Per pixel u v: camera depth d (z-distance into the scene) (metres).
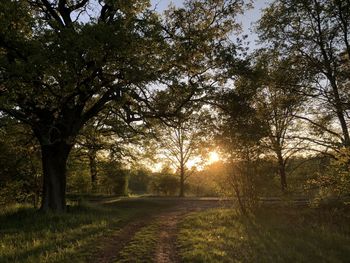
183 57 20.80
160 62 20.08
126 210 28.22
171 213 26.44
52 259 11.49
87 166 38.47
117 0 19.84
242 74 21.00
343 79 19.28
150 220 21.83
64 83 18.50
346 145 19.33
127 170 41.59
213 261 11.56
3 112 20.45
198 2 22.28
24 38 18.53
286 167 23.86
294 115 22.09
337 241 17.80
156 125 24.78
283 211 24.48
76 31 17.72
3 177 29.84
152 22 19.64
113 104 23.55
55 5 23.50
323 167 21.31
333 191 19.95
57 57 17.02
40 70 17.31
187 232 17.14
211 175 24.95
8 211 22.59
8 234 16.08
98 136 27.59
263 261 12.53
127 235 16.38
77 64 17.66
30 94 19.16
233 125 22.09
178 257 12.34
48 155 23.28
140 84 19.48
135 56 18.91
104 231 16.75
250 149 23.34
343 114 19.84
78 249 13.04
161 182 60.25
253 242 15.74
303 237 18.23
